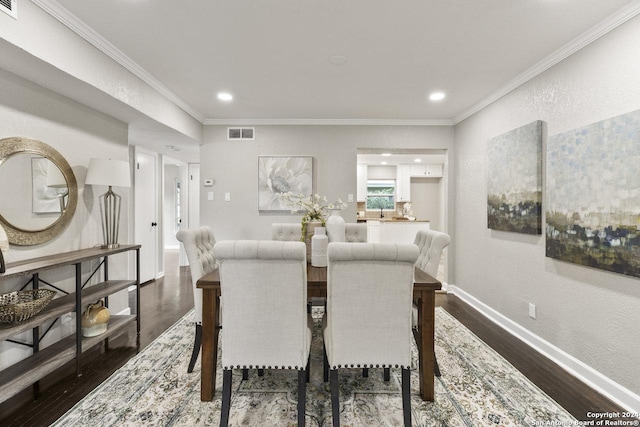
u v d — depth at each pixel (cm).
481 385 201
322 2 178
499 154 302
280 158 414
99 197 277
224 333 157
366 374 214
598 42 198
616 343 186
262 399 187
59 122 232
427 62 249
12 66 187
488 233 329
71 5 181
